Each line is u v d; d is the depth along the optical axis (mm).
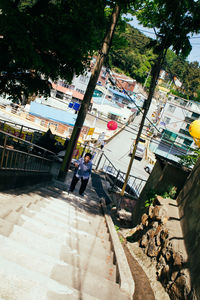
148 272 4926
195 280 3457
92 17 5883
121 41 10383
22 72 7051
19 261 2277
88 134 26281
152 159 31641
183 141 43625
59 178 10102
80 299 1995
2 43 5539
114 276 3061
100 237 4629
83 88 46406
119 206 10289
